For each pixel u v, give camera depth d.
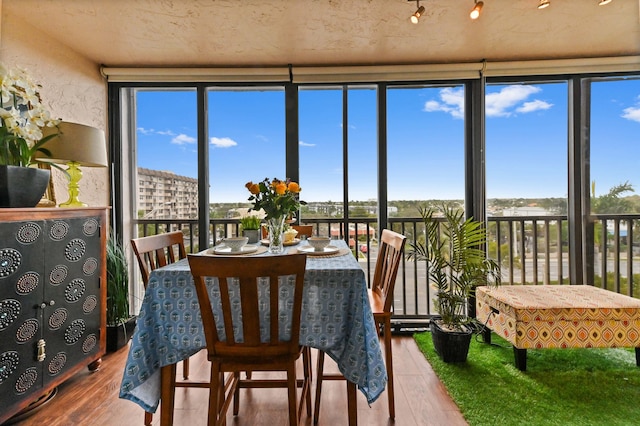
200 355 2.17
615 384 1.71
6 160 1.48
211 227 2.81
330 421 1.46
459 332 1.98
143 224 2.79
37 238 1.47
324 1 1.83
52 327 1.55
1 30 1.79
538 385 1.71
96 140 1.93
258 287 1.21
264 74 2.56
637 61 2.41
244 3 1.83
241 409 1.56
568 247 2.62
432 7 1.88
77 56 2.32
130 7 1.85
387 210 2.68
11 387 1.35
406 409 1.54
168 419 1.23
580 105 2.55
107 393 1.69
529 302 1.89
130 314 2.66
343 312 1.20
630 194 2.60
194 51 2.36
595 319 1.78
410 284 2.91
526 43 2.29
